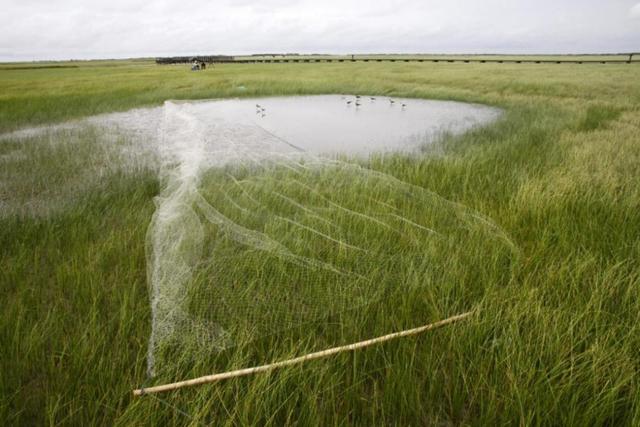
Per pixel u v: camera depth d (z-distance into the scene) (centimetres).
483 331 248
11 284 318
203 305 269
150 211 472
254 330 250
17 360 229
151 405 196
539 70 3616
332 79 2584
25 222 439
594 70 3591
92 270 322
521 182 530
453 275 308
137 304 283
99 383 217
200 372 225
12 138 934
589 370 215
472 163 634
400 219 410
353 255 332
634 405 200
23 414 208
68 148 835
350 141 973
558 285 299
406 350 240
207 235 361
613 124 1019
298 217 408
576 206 445
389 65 5328
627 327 253
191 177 496
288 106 1591
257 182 526
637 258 334
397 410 211
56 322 261
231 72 3612
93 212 473
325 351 234
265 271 300
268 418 199
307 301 279
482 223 396
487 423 198
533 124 1028
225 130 833
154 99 1623
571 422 191
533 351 235
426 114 1405
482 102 1673
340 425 195
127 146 877
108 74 3766
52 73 4416
